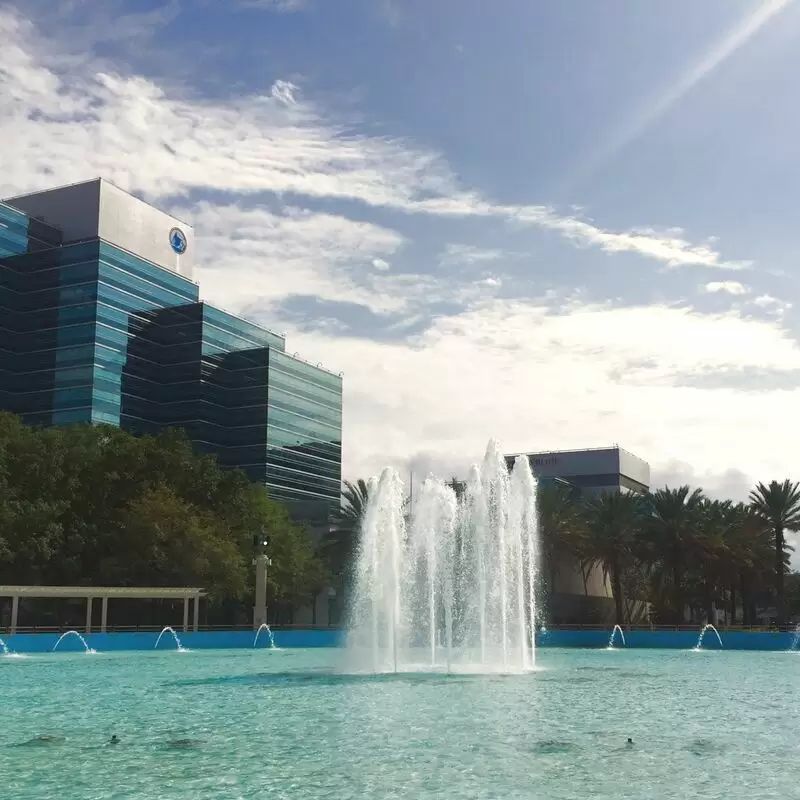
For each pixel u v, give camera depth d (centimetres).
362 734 1745
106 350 11469
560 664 4109
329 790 1249
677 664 4178
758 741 1680
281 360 12812
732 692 2711
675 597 8050
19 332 11731
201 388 12194
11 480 6181
